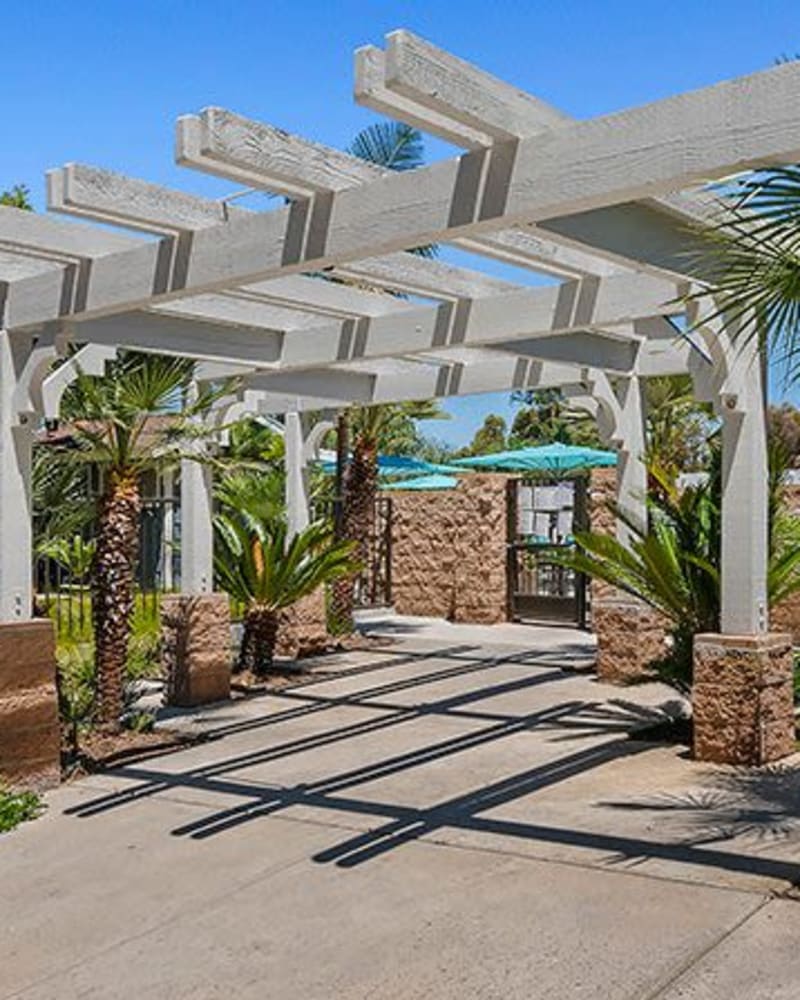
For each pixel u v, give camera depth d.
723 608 7.52
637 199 4.88
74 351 8.23
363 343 9.22
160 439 8.94
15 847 6.27
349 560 11.88
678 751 7.93
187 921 5.10
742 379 7.29
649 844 5.81
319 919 5.03
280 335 9.76
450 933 4.79
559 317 8.16
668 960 4.40
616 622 10.94
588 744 8.27
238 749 8.46
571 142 4.87
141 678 10.94
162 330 8.69
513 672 11.75
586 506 15.17
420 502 17.28
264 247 6.04
